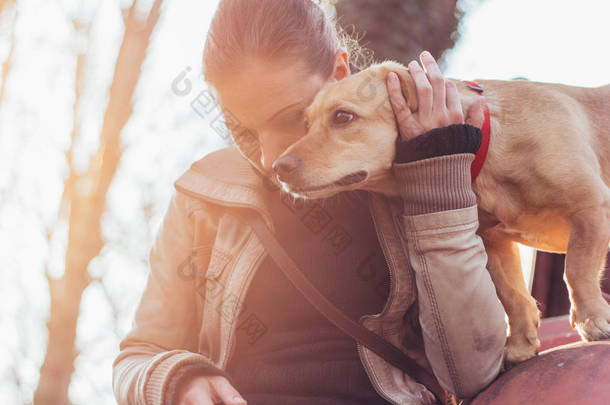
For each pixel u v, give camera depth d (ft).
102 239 16.01
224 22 5.44
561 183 5.32
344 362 5.38
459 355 4.92
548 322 8.50
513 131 5.63
